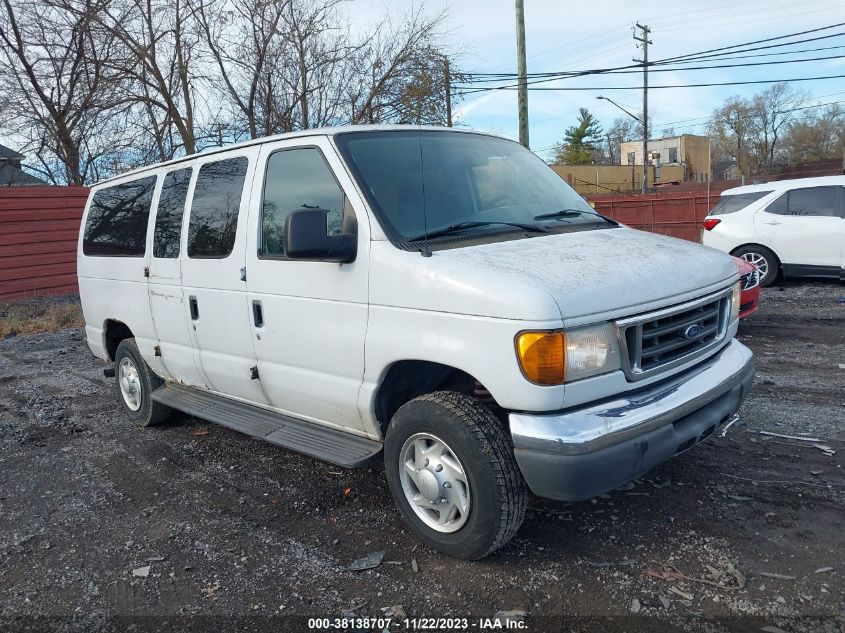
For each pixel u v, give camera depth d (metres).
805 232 10.74
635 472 3.11
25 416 6.61
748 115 64.00
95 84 18.72
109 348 6.36
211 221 4.67
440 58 18.19
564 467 2.96
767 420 5.14
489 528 3.24
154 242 5.26
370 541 3.75
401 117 18.14
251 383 4.50
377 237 3.57
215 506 4.32
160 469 5.02
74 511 4.39
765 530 3.58
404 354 3.43
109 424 6.22
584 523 3.76
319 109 18.27
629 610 3.01
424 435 3.45
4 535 4.09
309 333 3.94
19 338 11.25
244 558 3.66
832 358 6.87
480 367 3.12
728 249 11.52
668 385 3.38
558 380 2.96
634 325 3.16
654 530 3.64
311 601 3.23
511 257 3.33
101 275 6.05
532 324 2.93
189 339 4.97
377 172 3.84
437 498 3.44
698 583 3.17
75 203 15.42
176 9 18.31
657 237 4.06
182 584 3.45
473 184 4.16
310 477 4.69
